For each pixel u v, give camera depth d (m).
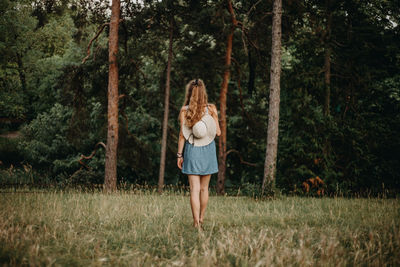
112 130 14.44
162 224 4.19
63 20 28.84
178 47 17.50
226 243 2.97
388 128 13.74
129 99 17.64
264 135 18.72
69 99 17.27
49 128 23.89
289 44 15.95
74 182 15.65
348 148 13.30
